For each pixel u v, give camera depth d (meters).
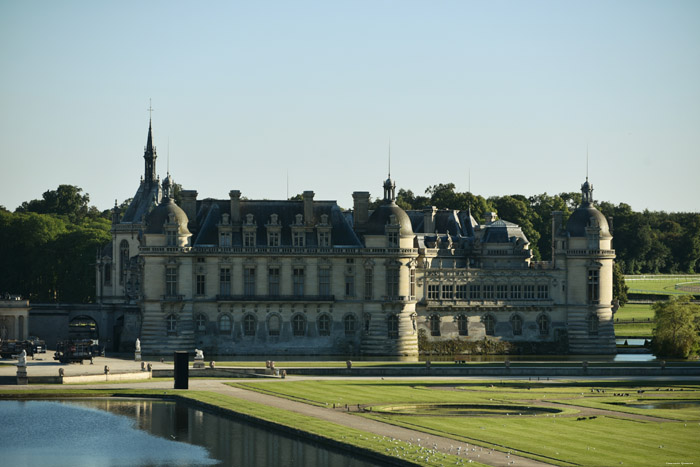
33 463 135.75
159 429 153.62
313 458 134.62
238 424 156.50
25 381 193.75
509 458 126.38
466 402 168.88
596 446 133.38
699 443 135.75
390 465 128.38
